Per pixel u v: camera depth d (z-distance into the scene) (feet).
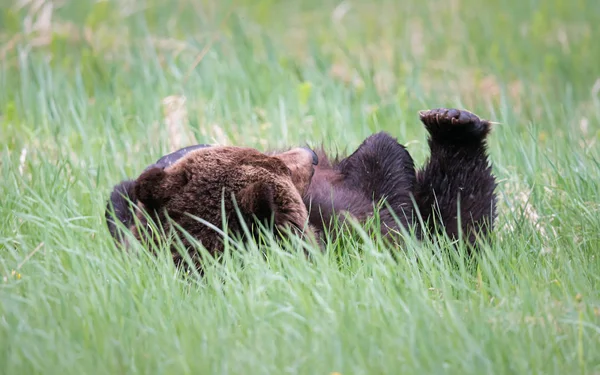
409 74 96.68
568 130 73.92
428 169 56.13
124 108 79.36
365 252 46.29
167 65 91.04
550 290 44.57
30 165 62.28
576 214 54.85
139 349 38.24
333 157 61.52
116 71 90.58
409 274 45.21
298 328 39.99
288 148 62.18
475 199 54.65
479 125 54.54
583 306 41.81
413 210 54.80
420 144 69.72
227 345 38.17
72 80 88.53
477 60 106.73
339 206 51.57
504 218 56.13
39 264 46.75
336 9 122.93
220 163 45.50
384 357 36.96
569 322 39.86
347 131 71.97
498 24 116.57
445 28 119.24
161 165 51.42
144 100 78.79
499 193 59.57
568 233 53.16
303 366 36.45
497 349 37.22
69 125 72.59
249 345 38.63
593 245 51.06
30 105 79.97
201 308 41.63
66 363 36.65
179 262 45.73
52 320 40.47
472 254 50.34
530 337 38.52
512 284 45.14
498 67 100.27
